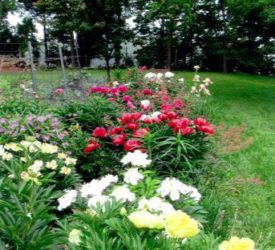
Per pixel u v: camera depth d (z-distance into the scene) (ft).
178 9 47.01
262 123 31.53
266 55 80.64
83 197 7.49
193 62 83.92
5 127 14.01
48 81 34.40
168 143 13.42
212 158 16.22
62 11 47.34
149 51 83.25
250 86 54.90
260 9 46.16
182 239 5.66
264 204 14.98
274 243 11.79
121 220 5.67
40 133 14.33
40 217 6.11
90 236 5.41
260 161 20.94
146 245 5.05
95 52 53.52
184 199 7.61
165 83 25.62
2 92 22.34
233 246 4.75
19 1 93.97
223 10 76.38
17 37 94.43
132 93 22.95
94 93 21.76
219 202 11.91
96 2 46.62
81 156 14.47
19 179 8.27
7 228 5.62
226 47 78.95
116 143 13.84
